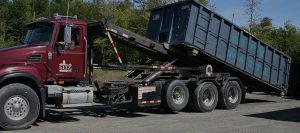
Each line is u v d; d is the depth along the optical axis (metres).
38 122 10.82
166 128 10.02
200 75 13.88
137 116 12.30
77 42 11.01
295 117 12.48
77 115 12.34
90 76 11.57
